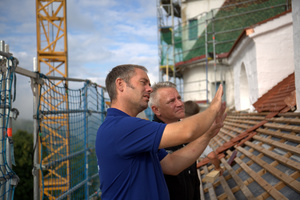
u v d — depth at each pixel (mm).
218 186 3971
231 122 8688
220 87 1561
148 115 10266
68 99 4359
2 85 2609
